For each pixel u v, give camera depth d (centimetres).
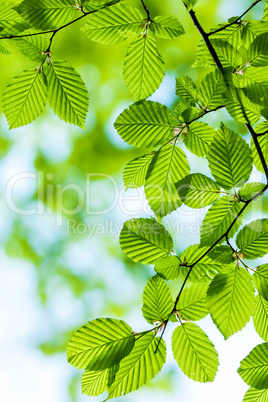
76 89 125
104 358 120
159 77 126
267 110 123
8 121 126
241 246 121
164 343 121
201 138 125
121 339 120
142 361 121
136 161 127
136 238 123
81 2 121
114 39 124
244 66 125
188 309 122
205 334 122
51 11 121
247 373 122
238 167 121
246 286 120
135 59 125
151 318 122
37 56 124
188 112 124
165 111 124
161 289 122
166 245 123
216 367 122
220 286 120
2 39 125
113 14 122
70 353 120
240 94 123
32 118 126
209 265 124
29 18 121
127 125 124
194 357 122
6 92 124
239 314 120
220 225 122
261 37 123
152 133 125
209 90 124
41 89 125
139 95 126
